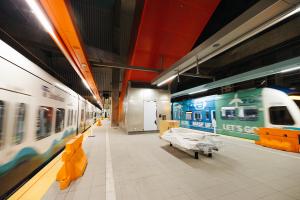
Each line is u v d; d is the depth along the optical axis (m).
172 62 8.26
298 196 2.47
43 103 4.11
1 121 2.54
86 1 7.91
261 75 6.62
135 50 6.92
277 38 6.45
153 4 4.87
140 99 10.41
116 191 2.63
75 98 8.46
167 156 4.77
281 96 6.13
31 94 3.49
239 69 11.03
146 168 3.72
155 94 10.91
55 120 5.05
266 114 6.67
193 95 17.42
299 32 5.74
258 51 7.52
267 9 2.63
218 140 4.71
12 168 2.79
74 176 3.10
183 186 2.82
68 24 3.14
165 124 8.25
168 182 2.97
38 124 3.81
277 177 3.20
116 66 7.28
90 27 9.48
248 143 6.77
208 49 4.37
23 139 3.16
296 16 5.64
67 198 2.40
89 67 6.38
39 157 3.87
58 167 3.60
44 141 4.17
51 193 2.53
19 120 3.02
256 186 2.82
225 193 2.56
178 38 6.44
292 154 5.00
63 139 6.00
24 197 2.41
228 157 4.66
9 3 5.12
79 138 3.84
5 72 2.65
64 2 2.54
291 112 5.78
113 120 18.38
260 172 3.48
